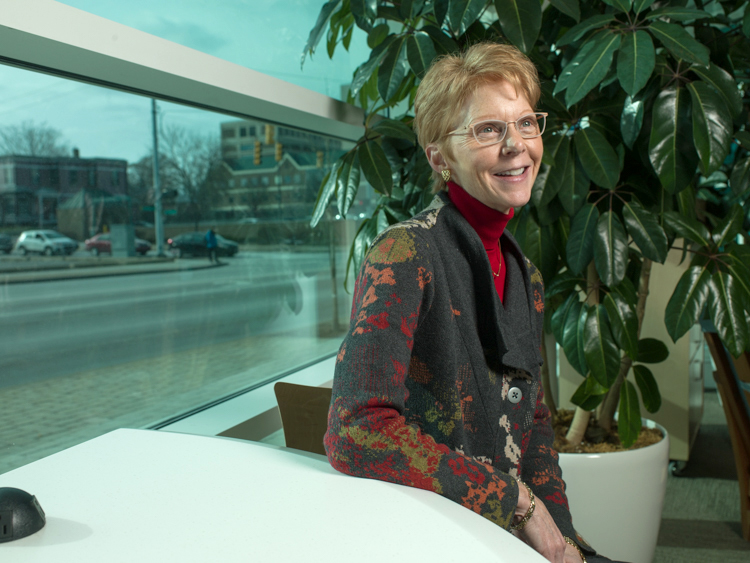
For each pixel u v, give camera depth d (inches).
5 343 54.2
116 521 25.1
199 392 76.6
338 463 29.3
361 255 71.5
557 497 39.2
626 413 67.0
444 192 38.2
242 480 29.3
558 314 67.0
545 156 61.1
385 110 106.2
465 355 33.9
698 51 50.9
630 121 58.9
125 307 65.8
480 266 34.5
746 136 63.5
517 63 35.4
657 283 98.5
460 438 32.6
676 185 56.4
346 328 112.8
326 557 21.9
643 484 64.5
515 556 22.1
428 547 22.5
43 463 32.2
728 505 91.0
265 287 88.9
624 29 57.0
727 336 57.5
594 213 62.8
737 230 62.2
